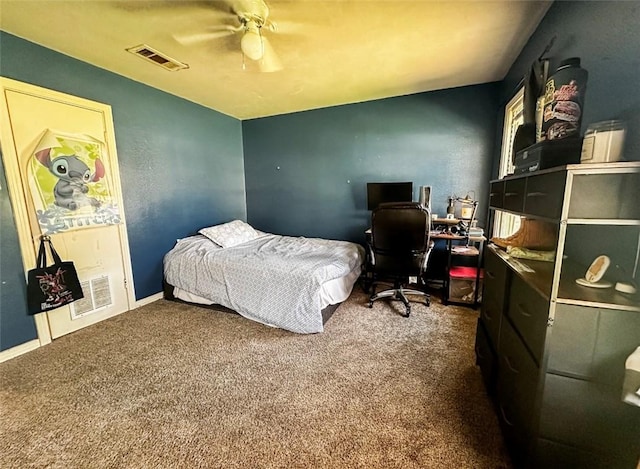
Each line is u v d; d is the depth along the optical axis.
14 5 1.65
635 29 1.02
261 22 1.81
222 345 2.19
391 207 2.52
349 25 1.90
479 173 3.21
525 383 1.10
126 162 2.78
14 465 1.23
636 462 0.88
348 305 2.95
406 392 1.66
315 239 3.74
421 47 2.21
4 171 2.00
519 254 1.39
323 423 1.44
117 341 2.26
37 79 2.12
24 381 1.78
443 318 2.63
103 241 2.61
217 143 3.91
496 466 1.21
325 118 3.82
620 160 0.93
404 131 3.44
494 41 2.13
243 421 1.46
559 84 1.18
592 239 1.15
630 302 0.86
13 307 2.06
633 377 0.84
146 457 1.26
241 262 2.67
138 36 2.00
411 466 1.21
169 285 3.07
